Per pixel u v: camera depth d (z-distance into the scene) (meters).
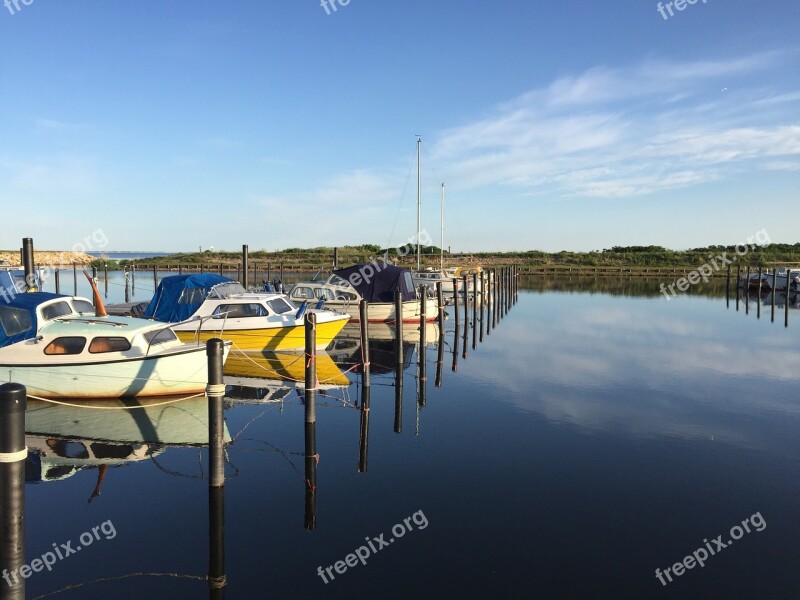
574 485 8.10
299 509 7.33
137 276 53.84
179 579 5.83
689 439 10.09
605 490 7.93
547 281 59.00
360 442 9.86
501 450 9.50
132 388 11.59
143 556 6.26
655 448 9.62
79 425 10.62
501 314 30.22
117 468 8.70
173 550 6.38
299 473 8.48
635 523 7.00
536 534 6.71
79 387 11.50
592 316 29.36
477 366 16.66
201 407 11.74
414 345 21.05
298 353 17.72
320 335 18.16
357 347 20.66
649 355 18.39
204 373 11.95
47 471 8.58
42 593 5.57
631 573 5.95
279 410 11.88
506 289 33.56
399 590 5.64
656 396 13.12
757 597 5.54
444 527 6.88
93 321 12.02
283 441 9.91
